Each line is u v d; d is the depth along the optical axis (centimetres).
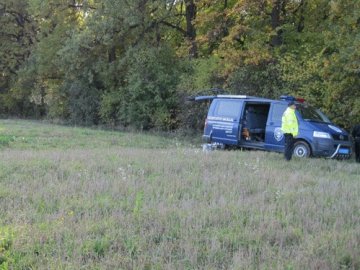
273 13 2439
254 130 1775
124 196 804
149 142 2239
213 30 2561
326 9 2373
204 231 603
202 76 2589
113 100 3189
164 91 2938
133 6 2900
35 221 639
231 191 854
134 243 542
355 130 1588
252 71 2325
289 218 662
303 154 1517
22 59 4528
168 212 682
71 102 3609
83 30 3134
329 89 1845
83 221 634
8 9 4403
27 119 4384
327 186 928
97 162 1189
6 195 798
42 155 1339
